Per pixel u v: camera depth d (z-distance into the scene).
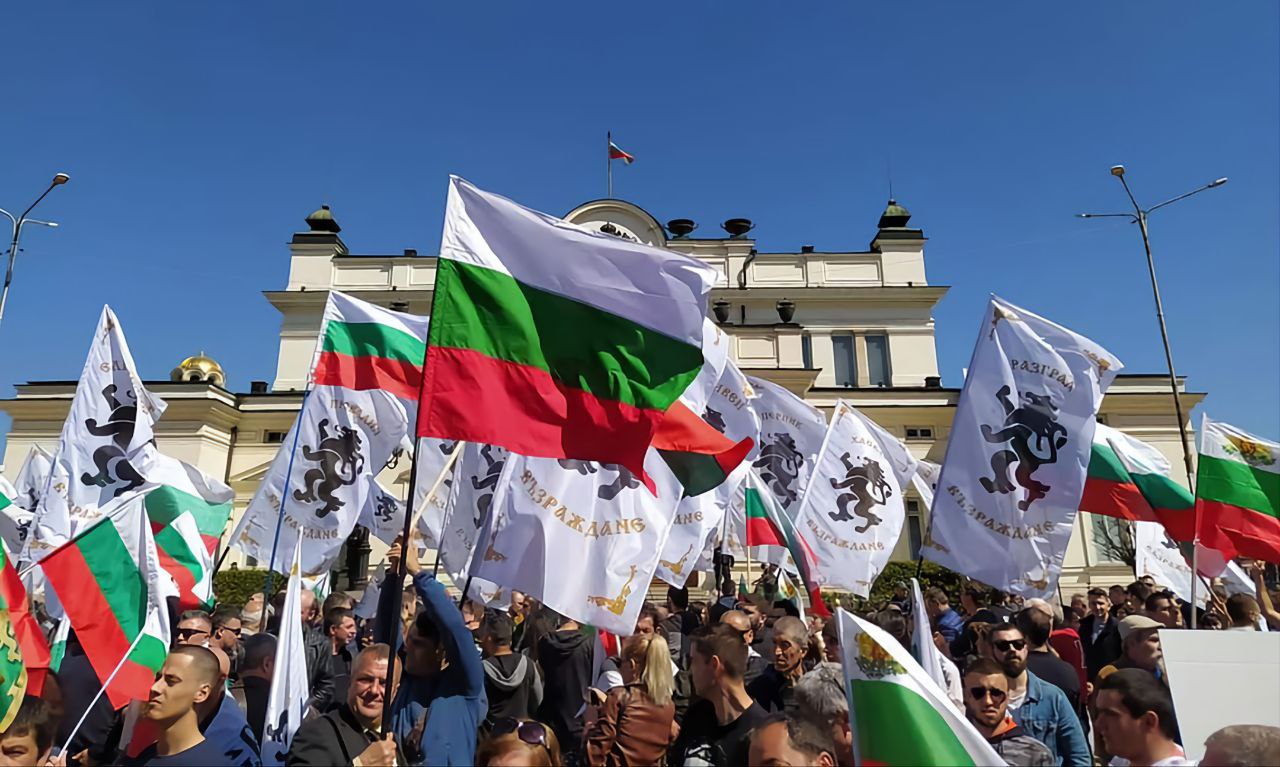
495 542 6.10
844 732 4.65
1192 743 4.51
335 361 9.59
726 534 12.90
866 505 10.09
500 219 5.43
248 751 4.68
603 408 5.33
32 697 4.81
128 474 8.80
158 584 5.75
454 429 4.98
